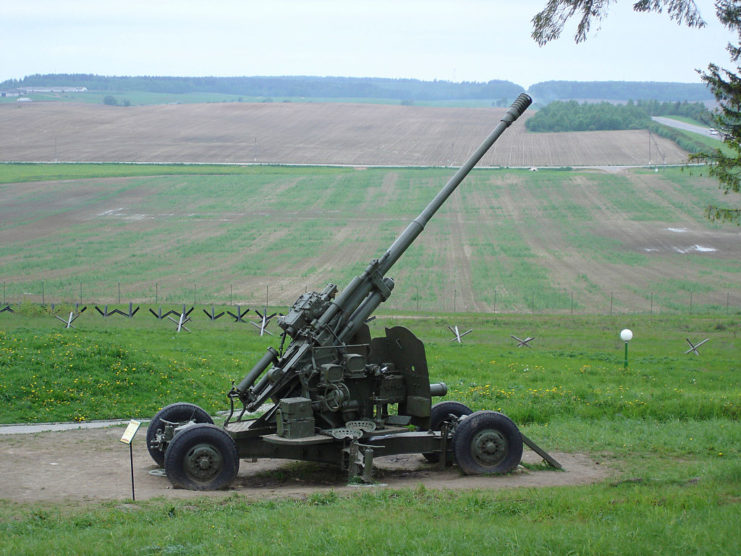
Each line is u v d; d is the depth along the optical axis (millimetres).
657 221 90938
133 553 8695
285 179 122312
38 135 186000
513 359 32656
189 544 9023
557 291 59719
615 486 12484
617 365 31484
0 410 19172
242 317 45156
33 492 12445
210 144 173375
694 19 19672
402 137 182625
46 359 21922
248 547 8828
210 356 29188
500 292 59219
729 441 16344
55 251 76312
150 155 158125
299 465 15172
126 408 20141
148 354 24609
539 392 21609
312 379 13953
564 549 8711
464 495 11688
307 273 66250
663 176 117688
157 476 13805
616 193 107000
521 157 149125
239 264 70312
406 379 14586
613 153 149250
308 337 14031
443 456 14312
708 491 11500
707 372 30062
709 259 73438
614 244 79875
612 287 61406
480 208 100062
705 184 110312
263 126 199375
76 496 12172
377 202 104312
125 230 87875
